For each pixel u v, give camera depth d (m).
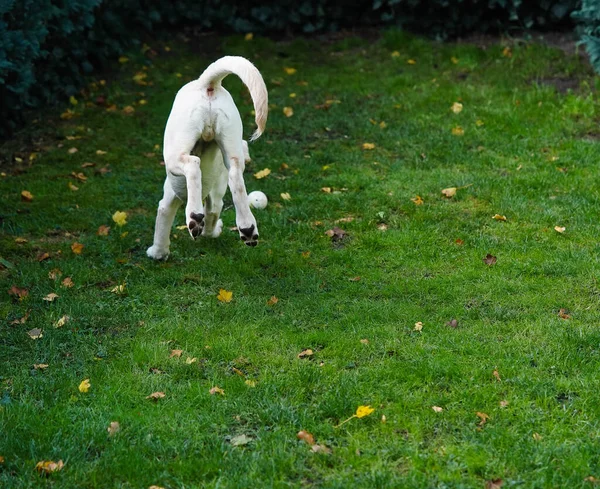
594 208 7.26
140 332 5.55
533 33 11.32
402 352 5.25
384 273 6.38
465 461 4.21
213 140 5.68
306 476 4.18
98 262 6.60
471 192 7.67
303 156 8.65
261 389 4.86
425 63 10.89
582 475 4.09
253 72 5.34
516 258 6.53
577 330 5.43
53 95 9.95
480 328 5.55
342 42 11.68
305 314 5.78
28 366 5.18
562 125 8.99
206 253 6.70
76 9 9.57
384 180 8.03
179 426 4.55
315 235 6.99
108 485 4.11
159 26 12.05
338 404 4.68
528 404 4.68
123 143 9.02
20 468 4.18
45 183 8.00
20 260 6.59
